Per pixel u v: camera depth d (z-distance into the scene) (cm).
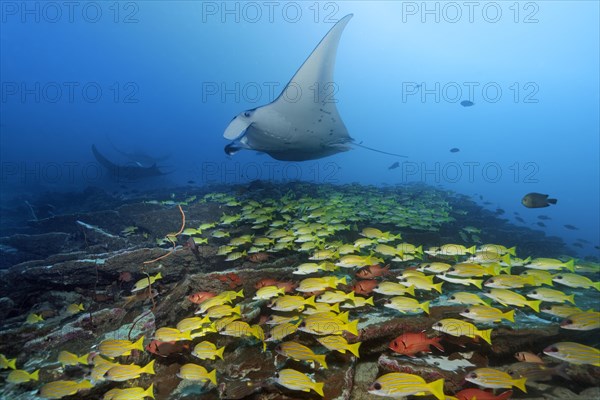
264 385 338
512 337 407
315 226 738
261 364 384
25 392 371
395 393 282
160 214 939
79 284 632
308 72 970
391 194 1374
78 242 892
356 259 520
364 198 1163
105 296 612
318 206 913
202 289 528
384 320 432
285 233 701
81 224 886
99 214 995
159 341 399
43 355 435
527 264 564
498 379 303
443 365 372
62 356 393
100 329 485
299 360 378
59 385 350
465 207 1375
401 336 372
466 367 369
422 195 1402
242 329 388
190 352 417
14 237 877
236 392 338
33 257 866
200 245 716
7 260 845
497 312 373
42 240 883
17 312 598
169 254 670
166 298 514
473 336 366
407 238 826
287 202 998
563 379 369
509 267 539
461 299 430
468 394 308
